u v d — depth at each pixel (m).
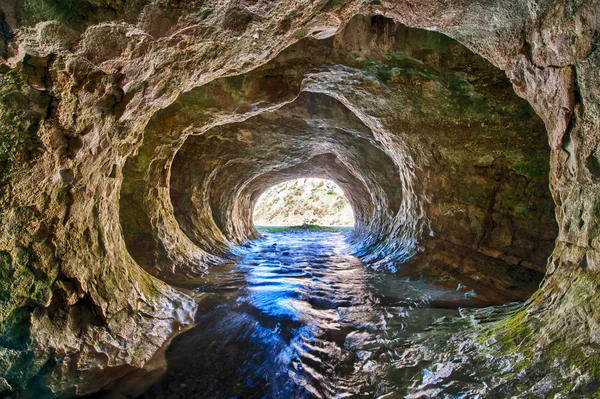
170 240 5.57
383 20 4.26
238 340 3.09
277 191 28.66
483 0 2.41
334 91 5.79
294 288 5.03
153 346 2.79
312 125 7.64
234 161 8.61
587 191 2.24
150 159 5.13
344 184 12.20
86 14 1.70
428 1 2.59
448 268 5.21
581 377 1.83
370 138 7.37
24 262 1.98
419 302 4.21
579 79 2.12
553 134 2.51
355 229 13.18
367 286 5.14
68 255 2.30
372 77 4.95
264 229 19.75
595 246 2.18
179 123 5.39
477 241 4.98
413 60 4.38
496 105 4.45
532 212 4.48
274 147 8.60
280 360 2.73
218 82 5.09
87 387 2.19
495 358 2.38
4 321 1.89
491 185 4.86
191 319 3.55
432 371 2.43
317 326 3.46
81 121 2.17
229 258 7.47
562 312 2.29
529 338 2.39
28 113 1.82
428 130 5.31
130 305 2.93
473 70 4.19
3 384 1.84
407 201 6.85
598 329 1.93
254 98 5.29
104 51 1.96
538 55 2.40
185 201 7.34
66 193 2.24
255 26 2.48
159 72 2.56
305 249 10.45
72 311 2.32
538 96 2.60
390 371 2.50
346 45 4.46
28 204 1.95
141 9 1.83
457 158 5.15
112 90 2.32
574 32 2.05
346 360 2.72
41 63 1.76
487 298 4.21
